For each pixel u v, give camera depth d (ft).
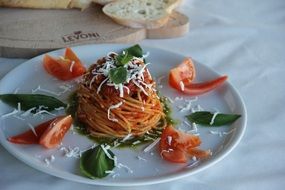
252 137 1.86
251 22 2.59
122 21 2.35
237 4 2.77
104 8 2.44
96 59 2.17
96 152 1.61
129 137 1.77
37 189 1.57
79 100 1.86
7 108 1.83
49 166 1.59
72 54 2.09
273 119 1.95
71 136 1.75
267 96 2.08
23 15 2.40
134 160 1.66
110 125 1.78
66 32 2.29
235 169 1.71
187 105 1.95
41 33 2.27
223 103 1.98
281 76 2.21
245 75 2.19
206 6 2.72
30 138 1.68
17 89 1.96
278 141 1.85
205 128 1.83
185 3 2.72
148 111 1.81
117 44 2.21
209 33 2.46
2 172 1.62
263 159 1.76
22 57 2.19
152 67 2.16
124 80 1.75
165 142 1.70
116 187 1.60
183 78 2.06
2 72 2.09
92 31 2.32
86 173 1.54
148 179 1.55
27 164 1.60
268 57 2.33
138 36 2.36
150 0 2.54
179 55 2.19
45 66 2.06
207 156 1.67
